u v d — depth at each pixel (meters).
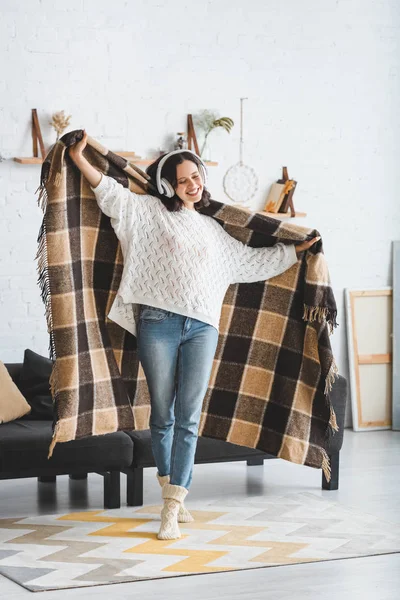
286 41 6.86
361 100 7.14
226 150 6.77
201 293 4.26
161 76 6.50
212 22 6.62
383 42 7.17
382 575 3.83
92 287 4.39
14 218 6.18
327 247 7.14
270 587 3.67
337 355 7.21
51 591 3.59
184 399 4.30
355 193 7.18
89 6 6.25
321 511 4.80
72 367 4.22
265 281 4.72
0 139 6.11
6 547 4.14
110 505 4.82
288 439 4.76
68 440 4.28
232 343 4.77
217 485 5.35
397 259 7.26
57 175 4.09
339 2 7.00
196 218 4.41
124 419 4.48
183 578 3.77
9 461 4.53
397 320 7.22
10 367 5.44
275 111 6.88
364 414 7.19
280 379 4.77
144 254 4.27
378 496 5.13
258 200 6.89
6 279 6.20
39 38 6.14
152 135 6.51
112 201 4.21
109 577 3.75
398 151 7.27
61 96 6.23
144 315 4.29
